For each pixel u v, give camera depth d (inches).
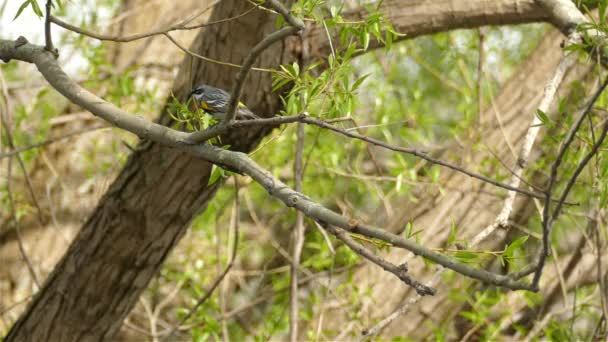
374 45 368.8
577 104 374.9
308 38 341.7
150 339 486.3
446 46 507.2
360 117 463.8
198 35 357.4
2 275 579.8
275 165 515.2
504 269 452.4
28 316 383.2
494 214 449.4
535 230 511.2
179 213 360.2
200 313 451.8
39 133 523.2
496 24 380.8
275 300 559.5
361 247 213.8
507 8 372.8
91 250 367.6
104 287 371.6
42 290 382.0
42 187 589.0
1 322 565.0
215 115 319.0
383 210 531.5
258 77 336.8
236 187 383.6
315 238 534.6
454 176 469.4
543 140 438.6
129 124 259.0
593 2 335.3
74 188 586.2
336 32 343.3
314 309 498.3
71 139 595.2
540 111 281.6
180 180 349.7
